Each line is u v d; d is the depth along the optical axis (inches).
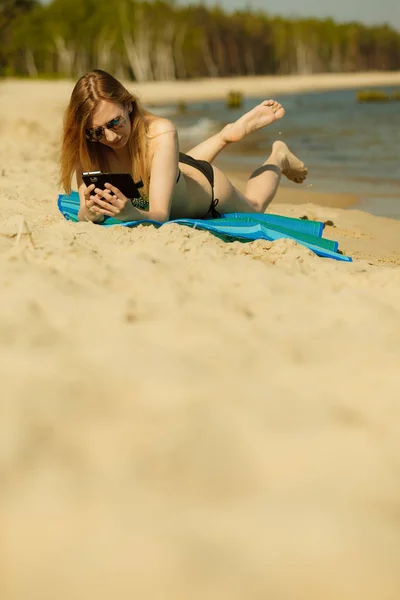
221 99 1657.2
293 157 214.2
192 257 139.7
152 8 2755.9
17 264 121.7
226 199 190.5
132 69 2738.7
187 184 182.7
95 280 115.6
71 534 47.0
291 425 66.0
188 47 2938.0
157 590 41.9
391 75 3710.6
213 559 44.5
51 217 191.2
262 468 58.1
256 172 209.2
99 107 163.6
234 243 159.3
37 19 2527.1
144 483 54.5
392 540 47.7
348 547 46.4
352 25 3954.2
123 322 94.8
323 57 3833.7
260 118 194.5
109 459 58.1
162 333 91.1
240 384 75.9
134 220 167.3
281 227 173.2
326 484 55.8
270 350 88.4
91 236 153.4
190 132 677.3
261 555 45.3
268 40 3417.8
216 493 53.7
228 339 90.6
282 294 116.6
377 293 122.0
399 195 307.3
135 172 173.3
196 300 108.3
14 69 2429.9
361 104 1139.9
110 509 50.1
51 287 107.4
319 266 145.5
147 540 46.2
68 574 43.3
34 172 302.2
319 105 1163.9
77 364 78.2
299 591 42.4
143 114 172.1
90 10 2640.3
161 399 70.0
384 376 81.7
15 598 42.0
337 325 100.6
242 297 114.0
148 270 124.8
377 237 224.1
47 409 66.1
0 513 49.5
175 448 60.3
